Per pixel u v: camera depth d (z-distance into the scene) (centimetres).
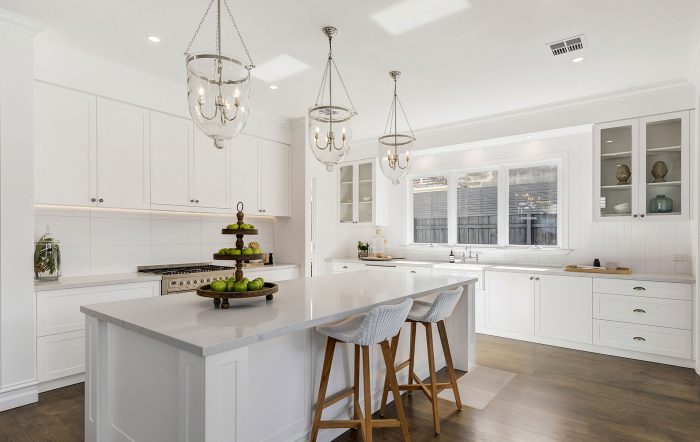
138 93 379
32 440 244
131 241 409
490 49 316
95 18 276
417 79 377
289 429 225
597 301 416
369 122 521
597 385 332
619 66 346
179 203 412
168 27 288
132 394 199
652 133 400
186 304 228
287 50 321
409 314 276
